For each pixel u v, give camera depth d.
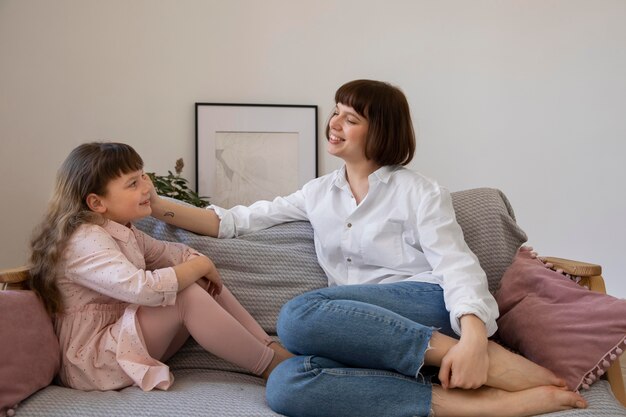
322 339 1.20
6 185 2.83
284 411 1.18
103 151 1.42
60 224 1.35
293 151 3.08
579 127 3.08
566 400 1.15
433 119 3.11
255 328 1.47
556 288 1.40
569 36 3.07
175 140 2.99
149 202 1.50
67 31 2.87
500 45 3.09
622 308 1.27
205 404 1.17
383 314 1.21
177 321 1.34
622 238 3.08
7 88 2.82
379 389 1.15
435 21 3.09
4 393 1.12
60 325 1.33
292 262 1.65
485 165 3.11
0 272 1.33
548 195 3.10
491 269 1.61
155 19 2.96
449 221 1.42
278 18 3.05
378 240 1.50
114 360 1.29
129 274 1.28
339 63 3.09
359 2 3.08
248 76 3.04
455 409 1.15
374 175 1.51
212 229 1.64
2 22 2.81
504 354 1.21
